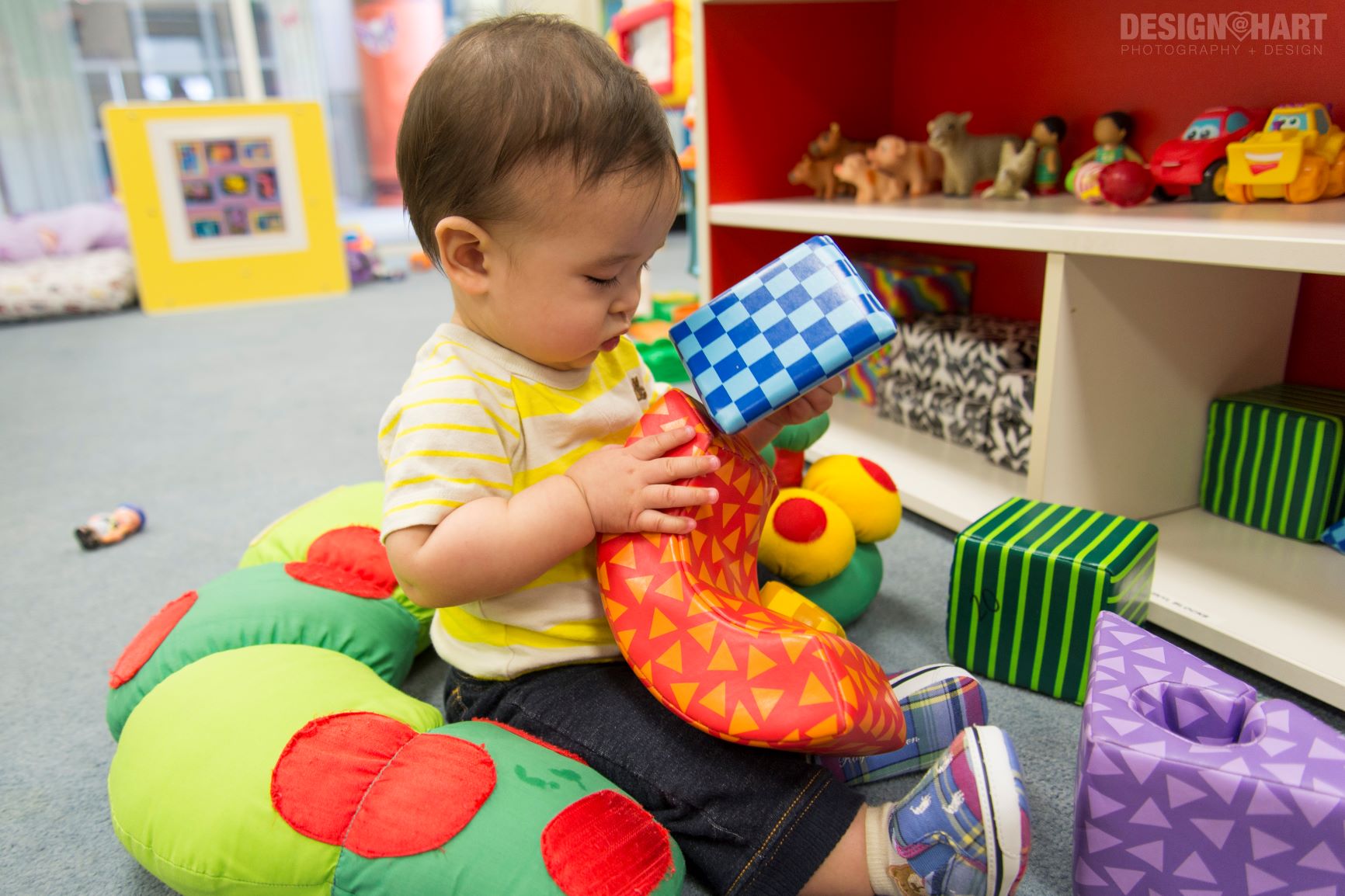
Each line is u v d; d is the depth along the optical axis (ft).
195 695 2.13
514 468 2.11
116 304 10.19
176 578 3.69
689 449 2.05
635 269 2.01
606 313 1.99
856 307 2.07
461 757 1.91
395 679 2.72
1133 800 1.77
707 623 1.91
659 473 1.98
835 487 3.08
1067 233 2.95
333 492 3.38
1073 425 3.25
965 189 4.75
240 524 4.19
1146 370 3.34
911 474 4.17
